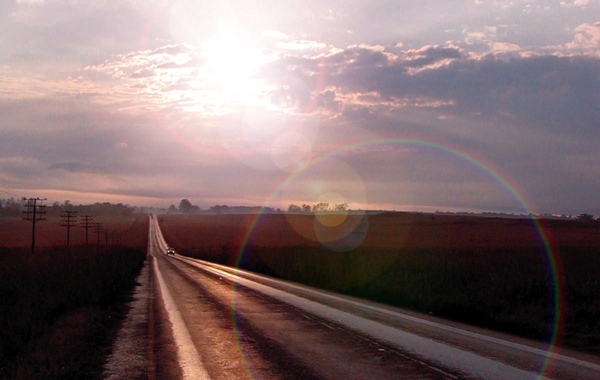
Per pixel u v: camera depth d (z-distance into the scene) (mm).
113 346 14562
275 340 15141
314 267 42219
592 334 15688
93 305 22719
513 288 23344
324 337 15570
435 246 69500
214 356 13133
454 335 15852
